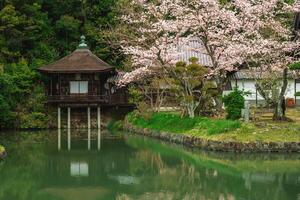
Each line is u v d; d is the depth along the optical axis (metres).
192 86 30.61
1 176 20.00
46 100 42.81
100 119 43.84
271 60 28.41
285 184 17.19
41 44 50.75
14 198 16.09
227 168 20.64
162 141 30.80
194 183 18.03
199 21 28.39
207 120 27.73
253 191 16.31
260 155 22.97
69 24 51.97
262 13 27.81
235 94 27.78
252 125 24.77
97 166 22.44
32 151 27.61
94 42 53.19
